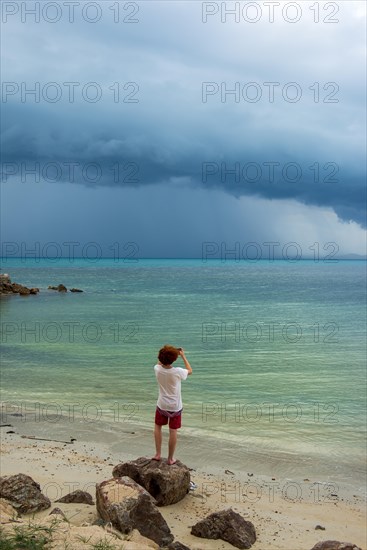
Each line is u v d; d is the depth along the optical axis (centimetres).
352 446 1448
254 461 1334
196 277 13412
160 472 1009
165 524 859
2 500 886
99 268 19038
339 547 805
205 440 1477
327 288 9719
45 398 1912
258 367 2570
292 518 1009
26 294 7181
